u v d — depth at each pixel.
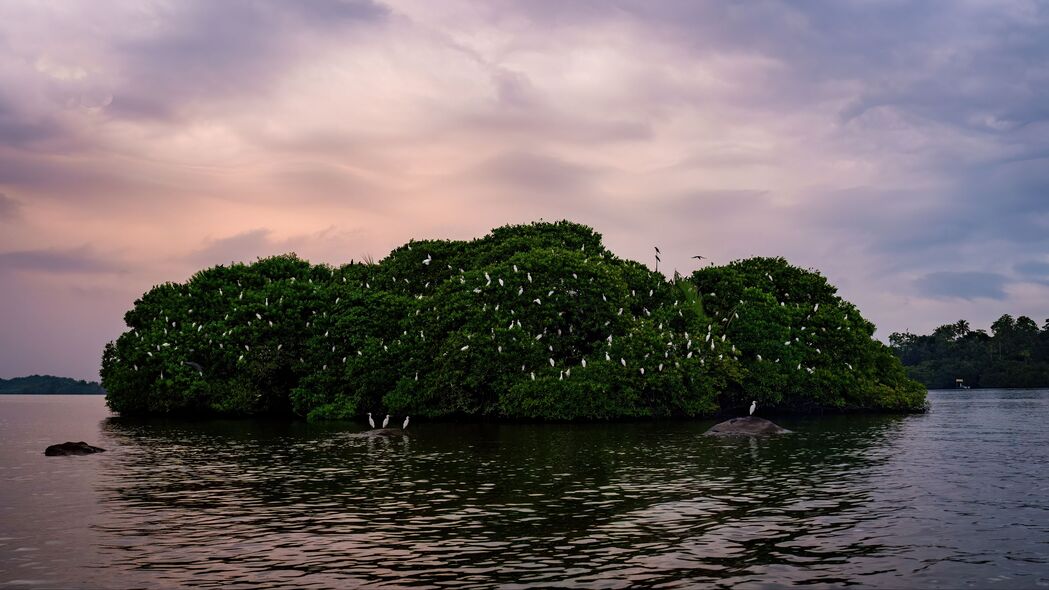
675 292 57.75
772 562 13.27
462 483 22.05
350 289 58.56
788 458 27.86
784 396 58.38
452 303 50.78
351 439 37.09
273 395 57.56
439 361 48.41
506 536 15.24
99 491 21.27
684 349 51.22
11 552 14.27
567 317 51.00
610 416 47.97
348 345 53.88
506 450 30.94
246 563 13.39
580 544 14.55
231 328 55.72
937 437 37.03
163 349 55.94
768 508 17.98
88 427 47.75
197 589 11.92
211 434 41.09
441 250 61.91
